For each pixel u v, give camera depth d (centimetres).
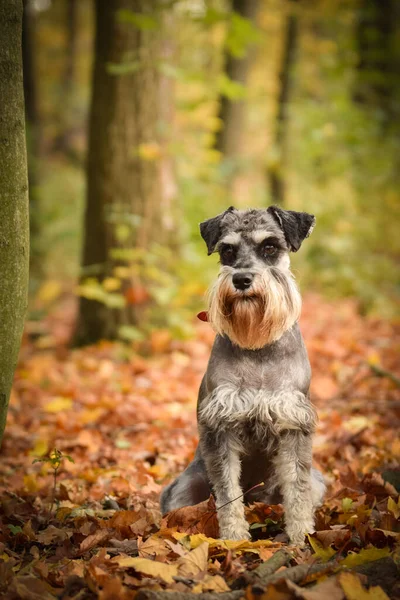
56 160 2405
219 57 1583
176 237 997
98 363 877
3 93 370
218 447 421
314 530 411
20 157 381
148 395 764
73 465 575
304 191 1448
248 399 421
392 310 1195
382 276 1356
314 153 1407
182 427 664
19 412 728
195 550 355
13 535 407
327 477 521
